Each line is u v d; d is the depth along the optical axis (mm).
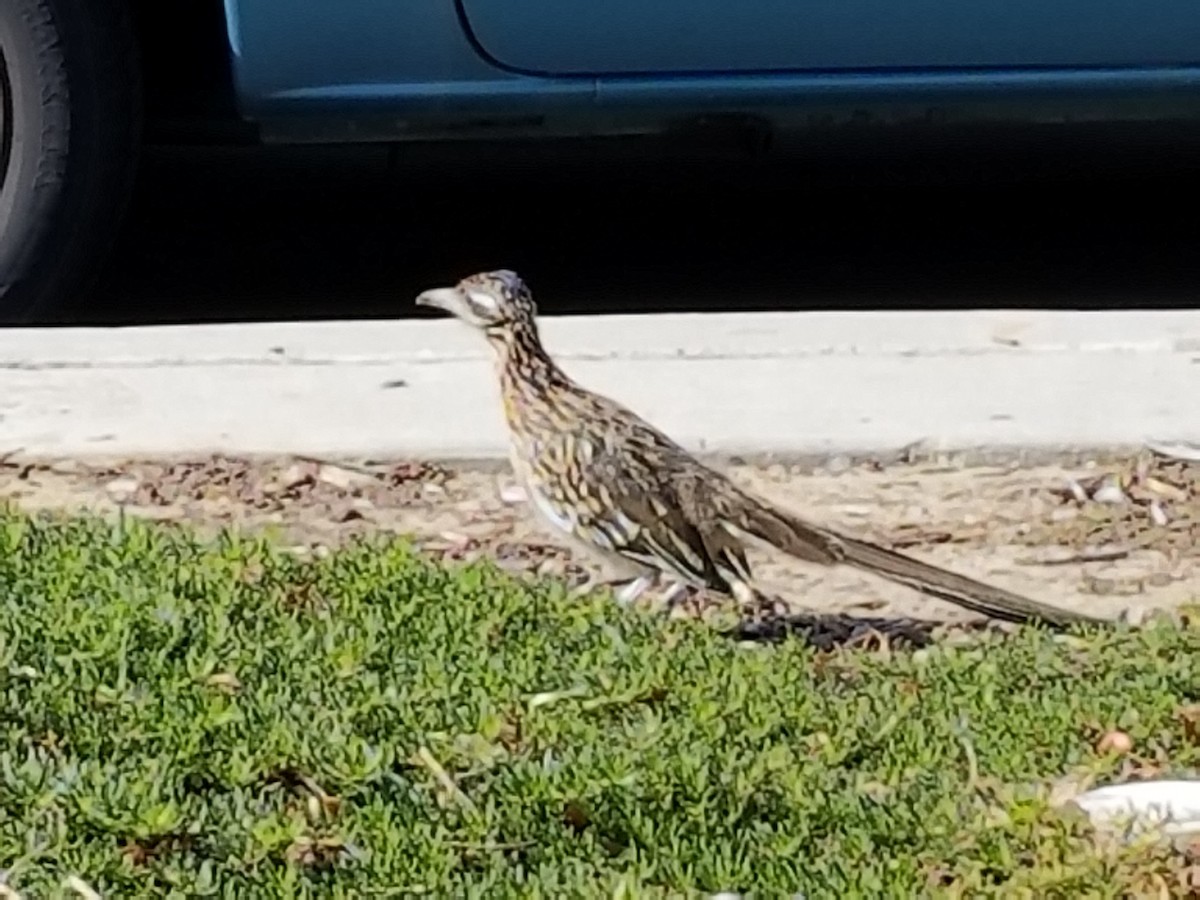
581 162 9438
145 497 5289
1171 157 9547
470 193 8922
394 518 5223
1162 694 4090
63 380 5938
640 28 6176
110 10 6188
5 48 6148
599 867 3484
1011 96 6301
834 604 4766
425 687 3965
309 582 4516
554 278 7781
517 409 4457
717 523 4426
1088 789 3838
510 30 6164
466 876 3449
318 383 5953
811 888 3420
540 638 4270
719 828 3598
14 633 4059
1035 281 7762
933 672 4262
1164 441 5574
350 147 9500
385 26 6152
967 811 3674
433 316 7262
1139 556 5090
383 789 3654
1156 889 3512
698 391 5910
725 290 7617
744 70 6234
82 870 3385
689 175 9227
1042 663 4281
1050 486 5422
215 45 6375
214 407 5777
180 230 8359
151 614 4129
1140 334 6383
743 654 4250
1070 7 6211
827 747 3867
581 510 4430
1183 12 6227
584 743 3785
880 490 5406
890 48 6223
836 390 5914
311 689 3951
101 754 3740
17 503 5125
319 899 3389
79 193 6262
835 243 8258
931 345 6273
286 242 8211
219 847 3492
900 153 9578
